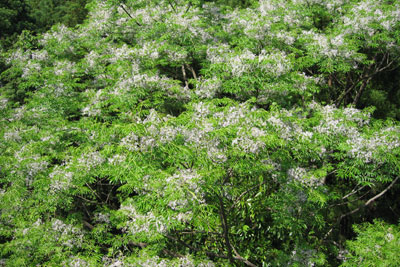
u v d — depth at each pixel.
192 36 10.23
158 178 4.64
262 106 10.12
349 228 10.70
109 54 11.23
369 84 14.20
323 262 6.67
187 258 5.64
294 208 6.39
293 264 6.67
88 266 5.77
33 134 8.73
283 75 8.20
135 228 6.01
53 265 5.98
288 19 12.08
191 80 9.09
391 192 11.67
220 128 5.26
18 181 7.28
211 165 4.88
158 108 9.12
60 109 9.30
